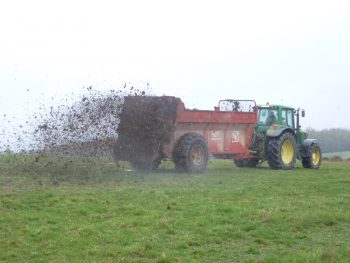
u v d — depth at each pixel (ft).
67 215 27.86
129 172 47.80
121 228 25.57
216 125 52.80
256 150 58.90
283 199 34.35
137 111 47.65
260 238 24.86
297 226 27.20
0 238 23.36
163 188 37.68
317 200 34.12
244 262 21.08
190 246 23.40
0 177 39.93
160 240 23.81
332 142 135.23
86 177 41.81
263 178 46.50
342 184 42.52
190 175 47.32
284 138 59.11
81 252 21.74
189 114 49.32
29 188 34.91
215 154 53.26
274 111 61.16
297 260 21.08
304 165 63.41
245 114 55.83
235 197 34.68
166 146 48.32
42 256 21.26
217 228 26.04
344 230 26.96
